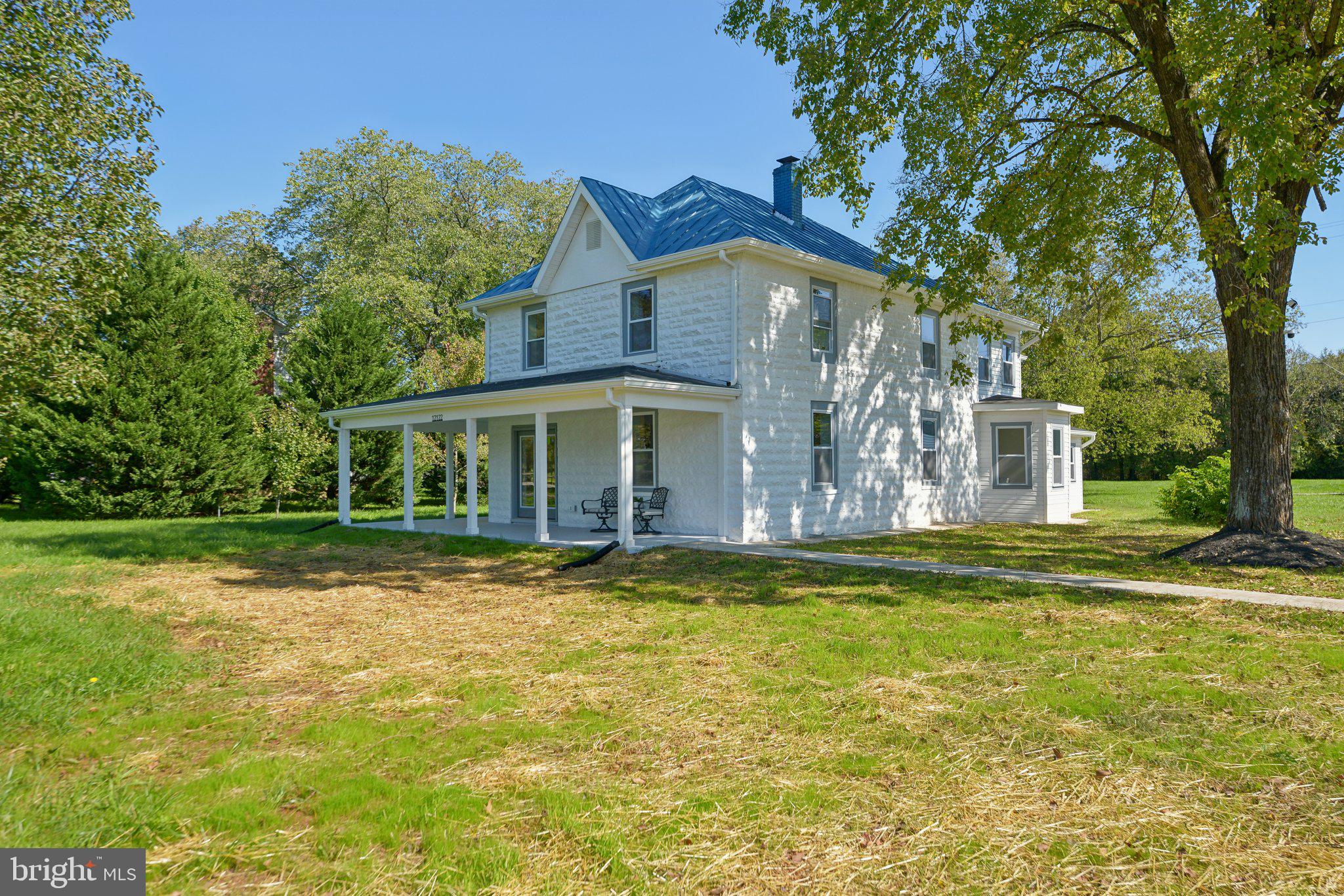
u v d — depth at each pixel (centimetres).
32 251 1301
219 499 2348
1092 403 2764
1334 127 1123
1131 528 1744
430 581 1091
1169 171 1462
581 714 503
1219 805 368
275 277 3875
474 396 1460
